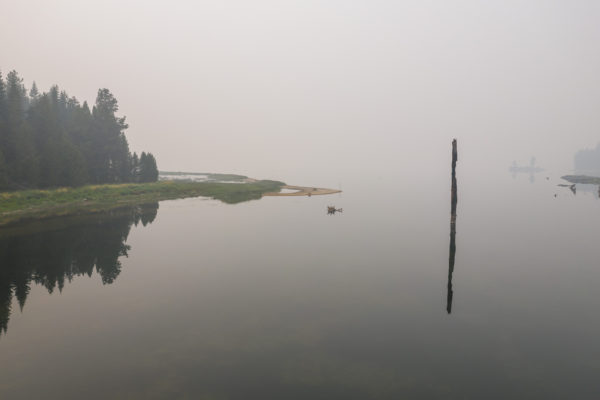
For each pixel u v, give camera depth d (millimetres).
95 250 32406
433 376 13227
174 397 11859
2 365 13805
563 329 17031
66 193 68250
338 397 11930
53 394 11984
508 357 14602
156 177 98312
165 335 16344
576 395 12102
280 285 23359
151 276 25172
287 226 45062
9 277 24812
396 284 23641
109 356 14453
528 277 25031
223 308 19531
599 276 25141
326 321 17906
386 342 15797
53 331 16719
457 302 20453
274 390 12312
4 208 55344
